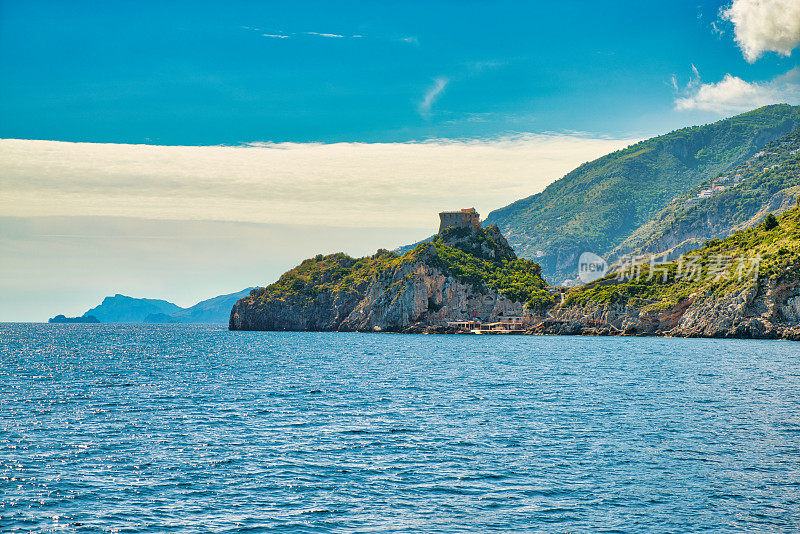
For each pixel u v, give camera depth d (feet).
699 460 225.15
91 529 168.35
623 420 293.84
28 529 167.63
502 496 190.70
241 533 166.30
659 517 175.63
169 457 229.66
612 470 214.28
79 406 334.85
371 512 179.22
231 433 267.59
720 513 178.19
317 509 181.27
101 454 233.55
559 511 179.73
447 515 177.06
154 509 180.96
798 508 181.88
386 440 254.68
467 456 230.68
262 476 208.74
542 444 247.70
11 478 204.64
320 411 319.27
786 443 248.32
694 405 334.24
